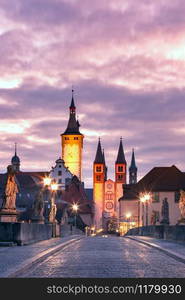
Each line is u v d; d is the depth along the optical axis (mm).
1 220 29484
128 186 120250
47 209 86812
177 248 27984
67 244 33344
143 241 38062
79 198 156125
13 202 30094
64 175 179625
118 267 17781
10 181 29875
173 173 108188
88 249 28922
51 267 17766
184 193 40312
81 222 136250
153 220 104750
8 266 16500
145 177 117625
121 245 34250
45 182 43969
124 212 118000
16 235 28219
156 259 21672
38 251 23719
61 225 51594
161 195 104875
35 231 33844
